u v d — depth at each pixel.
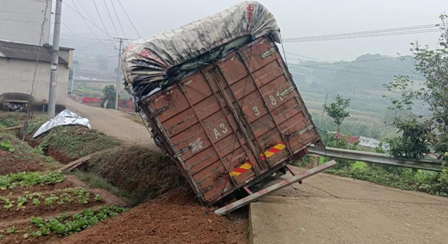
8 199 10.18
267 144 9.70
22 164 14.43
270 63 9.78
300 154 10.07
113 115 33.22
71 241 7.94
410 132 14.20
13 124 24.84
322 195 11.70
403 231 8.48
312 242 7.41
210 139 9.45
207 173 9.46
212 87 9.46
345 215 9.38
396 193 12.79
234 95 9.55
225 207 9.30
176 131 9.32
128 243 7.37
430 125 14.20
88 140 18.94
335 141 20.61
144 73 8.98
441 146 13.53
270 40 9.78
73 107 37.28
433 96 14.71
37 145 20.55
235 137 9.59
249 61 9.62
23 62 28.72
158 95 9.25
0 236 8.18
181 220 8.58
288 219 8.68
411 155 14.22
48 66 29.67
